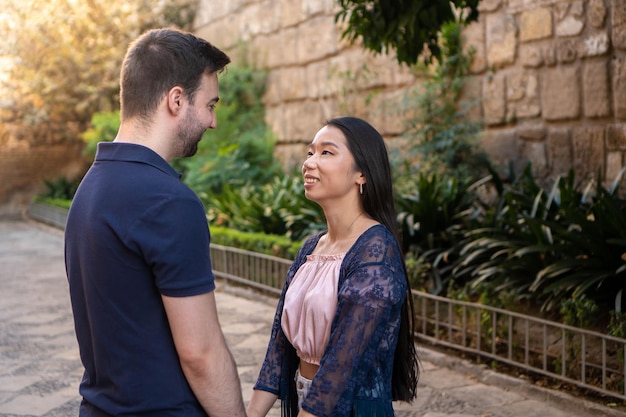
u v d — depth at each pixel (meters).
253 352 5.32
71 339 5.95
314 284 1.93
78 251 1.70
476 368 4.58
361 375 1.79
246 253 7.68
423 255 6.03
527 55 7.34
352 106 10.30
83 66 16.25
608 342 4.39
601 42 6.51
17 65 16.89
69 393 4.52
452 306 5.04
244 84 13.06
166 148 1.74
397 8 4.86
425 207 6.33
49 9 16.28
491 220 5.88
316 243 2.10
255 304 7.12
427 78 8.80
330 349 1.81
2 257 11.53
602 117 6.55
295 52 11.92
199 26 15.67
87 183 1.72
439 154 8.10
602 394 3.99
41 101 17.53
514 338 4.68
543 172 7.23
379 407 1.84
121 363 1.65
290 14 12.02
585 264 4.68
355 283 1.82
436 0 4.81
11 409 4.23
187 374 1.66
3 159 19.56
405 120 8.56
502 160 7.69
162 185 1.66
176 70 1.71
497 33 7.69
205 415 1.72
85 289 1.68
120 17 16.34
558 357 4.36
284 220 8.44
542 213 5.67
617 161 6.41
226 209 9.91
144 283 1.64
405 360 2.01
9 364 5.21
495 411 3.94
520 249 4.99
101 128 15.05
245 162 12.09
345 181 1.94
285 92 12.27
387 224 1.96
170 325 1.64
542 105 7.20
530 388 4.17
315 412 1.76
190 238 1.63
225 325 6.20
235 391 1.71
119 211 1.63
